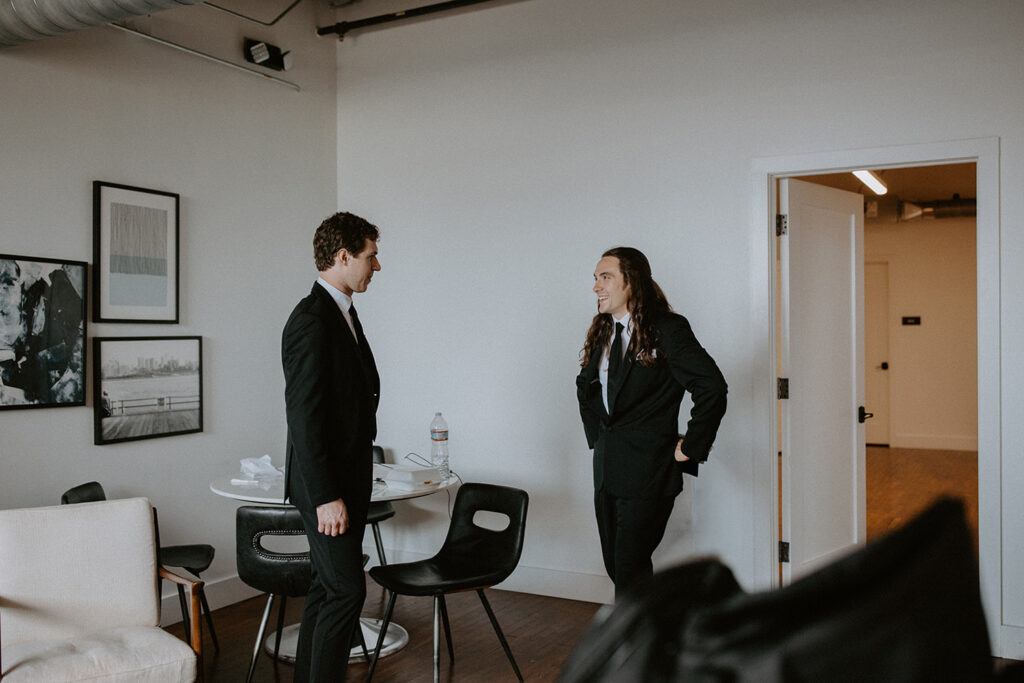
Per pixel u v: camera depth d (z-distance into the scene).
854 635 0.47
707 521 4.21
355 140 5.28
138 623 2.82
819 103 3.98
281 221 4.91
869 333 10.59
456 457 4.92
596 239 4.51
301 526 3.09
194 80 4.37
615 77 4.46
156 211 4.13
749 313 4.13
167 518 4.20
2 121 3.49
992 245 3.65
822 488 4.41
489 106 4.82
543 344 4.66
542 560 4.66
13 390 3.51
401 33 5.10
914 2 3.80
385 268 5.16
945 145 3.73
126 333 4.00
